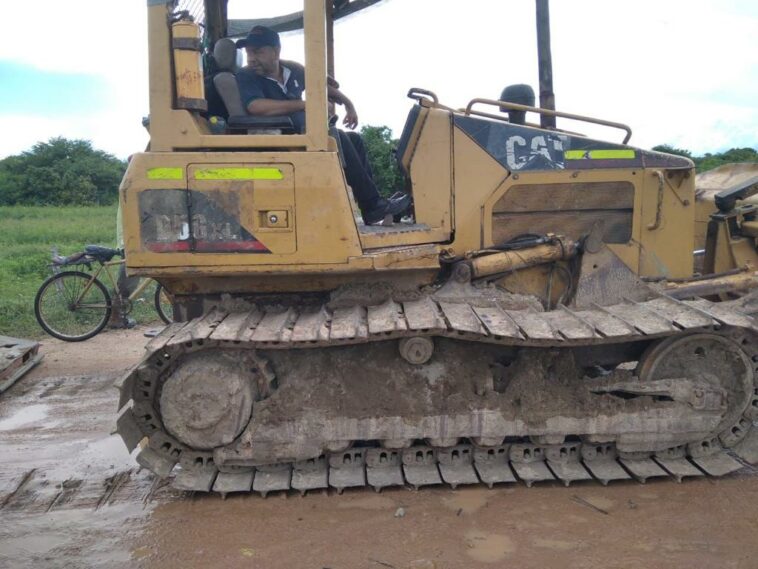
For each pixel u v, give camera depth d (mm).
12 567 3234
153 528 3586
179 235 3754
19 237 16781
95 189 35750
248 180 3740
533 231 4492
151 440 3926
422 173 4441
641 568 3127
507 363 4074
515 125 4477
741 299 4316
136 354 7254
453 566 3176
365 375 3912
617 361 4246
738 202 5148
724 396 3963
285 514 3701
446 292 4188
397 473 3982
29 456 4586
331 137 3973
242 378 3811
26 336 8055
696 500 3777
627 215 4531
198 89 3820
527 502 3777
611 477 3941
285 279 4043
